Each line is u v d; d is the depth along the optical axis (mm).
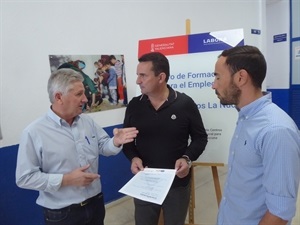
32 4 2104
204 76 1971
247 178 952
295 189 810
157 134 1549
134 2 2854
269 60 5164
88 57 2537
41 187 1184
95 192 1405
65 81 1215
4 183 2025
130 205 2879
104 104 2715
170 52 2078
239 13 4102
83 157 1338
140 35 2965
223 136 1950
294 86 4867
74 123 1347
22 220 2150
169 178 1327
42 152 1229
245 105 960
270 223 825
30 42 2119
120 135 1395
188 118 1563
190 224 2232
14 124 2062
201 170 3650
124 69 2875
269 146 824
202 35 1979
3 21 1950
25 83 2111
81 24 2457
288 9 4727
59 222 1297
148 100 1581
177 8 3277
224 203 1122
